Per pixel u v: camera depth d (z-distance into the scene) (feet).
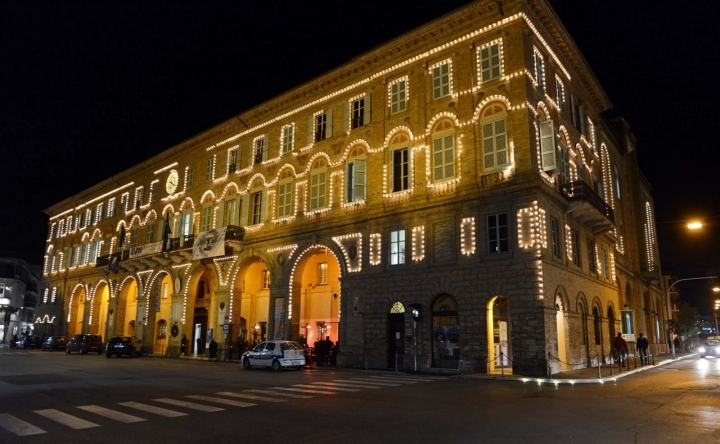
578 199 83.10
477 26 85.40
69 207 208.44
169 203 147.84
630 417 36.99
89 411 41.70
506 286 74.28
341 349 93.66
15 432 33.37
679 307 255.29
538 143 78.74
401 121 92.48
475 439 29.89
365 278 92.27
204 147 139.64
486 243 77.87
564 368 76.02
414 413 39.58
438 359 80.74
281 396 50.44
